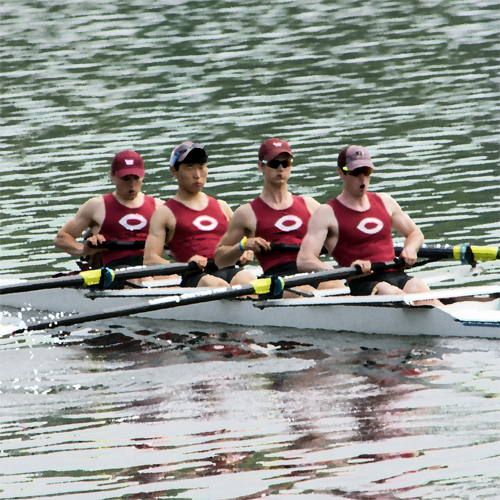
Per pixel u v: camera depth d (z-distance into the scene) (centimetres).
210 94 10481
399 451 3145
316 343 4462
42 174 8075
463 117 9125
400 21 13612
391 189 7200
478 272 5000
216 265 5191
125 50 12762
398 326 4472
